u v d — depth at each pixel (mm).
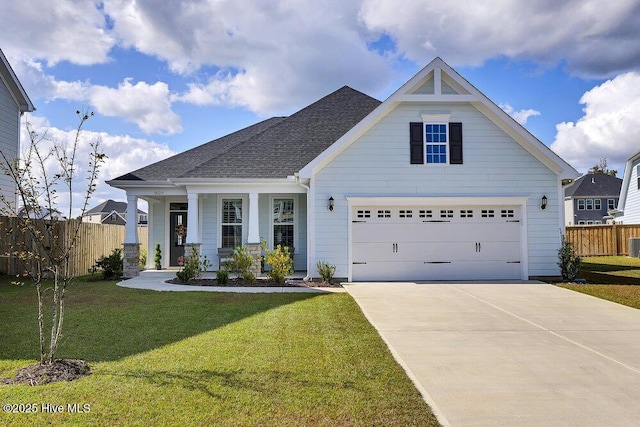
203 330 7355
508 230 14469
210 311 9000
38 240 5805
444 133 14469
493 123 14469
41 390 4617
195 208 15188
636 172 31734
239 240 17219
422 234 14367
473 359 6078
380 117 14320
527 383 5168
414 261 14312
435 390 4906
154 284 13438
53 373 5047
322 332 7305
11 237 15352
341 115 18234
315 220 14148
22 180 5914
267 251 14133
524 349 6594
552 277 14281
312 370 5363
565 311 9391
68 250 5914
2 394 4516
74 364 5414
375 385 4922
